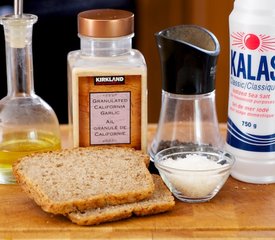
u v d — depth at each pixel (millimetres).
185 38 879
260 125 851
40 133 889
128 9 1533
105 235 768
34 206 815
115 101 880
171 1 1573
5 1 1444
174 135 906
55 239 765
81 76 866
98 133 892
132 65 872
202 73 863
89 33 854
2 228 775
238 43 841
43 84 1513
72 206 776
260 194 848
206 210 811
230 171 857
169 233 772
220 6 1483
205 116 899
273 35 822
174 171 818
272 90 842
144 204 795
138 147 901
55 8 1470
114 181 817
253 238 770
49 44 1485
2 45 1435
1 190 854
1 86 1452
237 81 854
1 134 882
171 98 889
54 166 846
